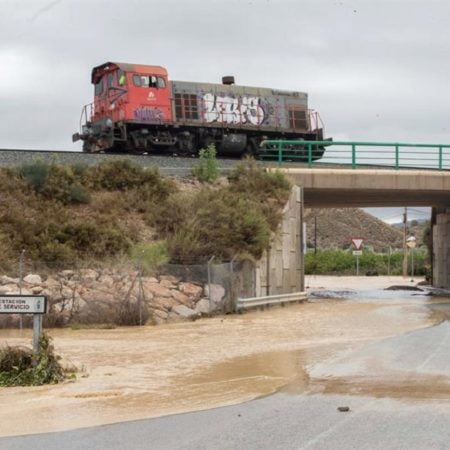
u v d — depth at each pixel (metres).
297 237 44.78
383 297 49.41
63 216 34.69
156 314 30.33
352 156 48.47
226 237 36.94
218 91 52.22
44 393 15.54
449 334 25.73
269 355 20.89
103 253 33.34
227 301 34.34
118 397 15.03
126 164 40.41
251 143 54.25
